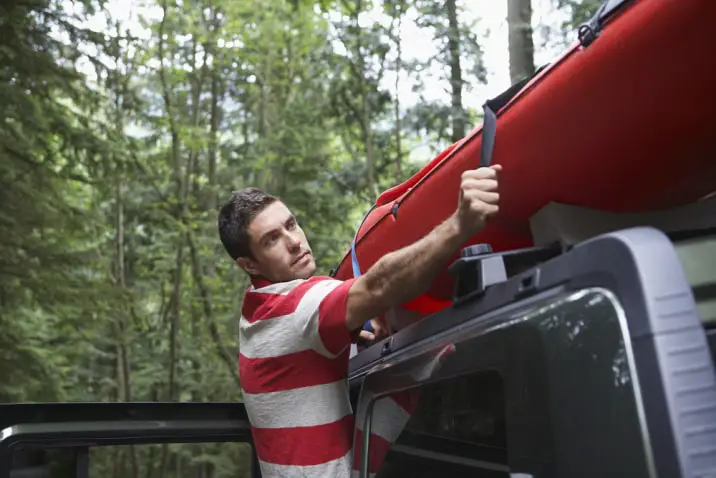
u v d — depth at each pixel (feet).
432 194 5.45
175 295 42.01
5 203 23.95
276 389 5.58
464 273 4.22
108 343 39.52
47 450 5.74
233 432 6.36
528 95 4.47
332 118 38.88
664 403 2.43
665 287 2.61
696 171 4.32
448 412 4.05
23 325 29.27
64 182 28.86
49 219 25.64
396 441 4.80
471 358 3.75
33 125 24.39
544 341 3.06
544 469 2.97
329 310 5.14
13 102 23.25
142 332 46.52
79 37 28.53
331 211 39.88
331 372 5.56
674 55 3.60
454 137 27.84
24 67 24.94
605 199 4.57
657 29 3.59
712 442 2.39
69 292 25.99
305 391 5.50
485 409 3.58
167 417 6.13
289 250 5.98
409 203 5.79
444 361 4.12
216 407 6.33
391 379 5.00
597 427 2.68
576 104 4.12
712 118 3.85
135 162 32.91
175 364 41.93
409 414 4.66
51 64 25.48
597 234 4.63
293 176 39.06
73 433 5.73
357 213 44.60
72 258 26.43
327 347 5.33
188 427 6.17
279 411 5.57
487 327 3.65
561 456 2.86
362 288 4.96
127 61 34.99
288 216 6.05
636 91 3.84
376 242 6.42
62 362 32.99
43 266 25.18
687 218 4.72
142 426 5.99
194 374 43.57
